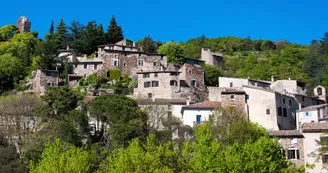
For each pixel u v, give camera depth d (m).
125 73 130.00
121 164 54.28
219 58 156.12
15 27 175.25
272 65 171.88
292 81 121.56
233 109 80.56
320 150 70.50
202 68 129.62
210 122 77.19
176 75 114.56
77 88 121.44
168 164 56.69
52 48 133.62
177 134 85.56
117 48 138.12
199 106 94.88
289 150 75.62
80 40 158.00
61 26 169.25
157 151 57.22
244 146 58.84
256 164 55.41
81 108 92.12
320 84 142.75
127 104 88.25
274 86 121.19
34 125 85.44
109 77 127.12
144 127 83.56
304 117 99.31
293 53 177.12
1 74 131.12
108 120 84.25
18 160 72.88
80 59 140.12
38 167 58.59
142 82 115.50
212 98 110.69
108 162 64.00
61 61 132.12
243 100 95.00
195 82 119.88
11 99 89.25
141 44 158.25
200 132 65.44
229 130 71.94
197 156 57.31
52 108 88.31
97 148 73.44
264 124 95.31
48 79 123.31
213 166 55.53
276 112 95.62
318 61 159.25
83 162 58.31
